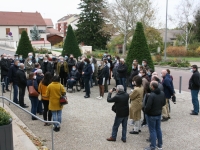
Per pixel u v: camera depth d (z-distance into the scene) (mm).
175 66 26953
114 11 40312
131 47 14359
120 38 45875
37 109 9445
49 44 50219
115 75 13367
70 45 19156
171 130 7859
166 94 8438
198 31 52219
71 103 11031
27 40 19188
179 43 53531
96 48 48094
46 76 8023
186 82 17359
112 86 14742
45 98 7988
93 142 6918
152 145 6285
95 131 7734
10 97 11078
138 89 7273
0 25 62938
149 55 14297
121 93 6668
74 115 9336
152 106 6160
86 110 9984
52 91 7477
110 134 7500
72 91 13344
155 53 41062
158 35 41719
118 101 6641
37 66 10617
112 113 9594
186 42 47000
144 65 11633
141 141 7008
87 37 46625
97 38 46969
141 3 38000
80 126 8164
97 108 10273
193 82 9242
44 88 7996
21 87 10047
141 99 7312
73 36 19328
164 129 7938
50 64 13672
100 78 11719
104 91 13211
